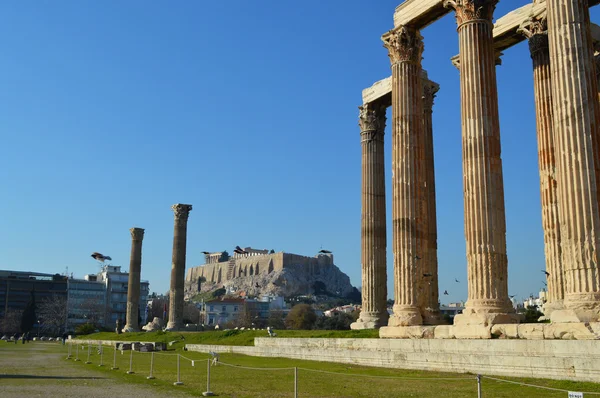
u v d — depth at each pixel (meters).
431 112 37.69
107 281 184.00
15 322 155.75
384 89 39.16
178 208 75.19
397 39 31.83
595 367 18.03
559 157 21.69
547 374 19.53
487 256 24.38
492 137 25.58
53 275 185.12
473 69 26.33
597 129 21.33
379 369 25.41
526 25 30.80
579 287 20.42
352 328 37.16
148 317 187.50
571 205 20.97
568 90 21.69
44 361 36.66
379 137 40.28
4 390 18.92
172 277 73.94
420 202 29.94
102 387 20.00
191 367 30.28
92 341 80.81
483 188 25.00
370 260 37.72
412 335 26.81
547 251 28.75
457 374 22.19
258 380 22.33
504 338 22.34
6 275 185.38
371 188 39.09
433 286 34.12
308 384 20.56
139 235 84.31
